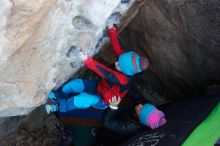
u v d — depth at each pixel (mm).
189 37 2771
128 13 2605
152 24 2879
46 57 2100
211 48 2734
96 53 2803
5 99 2119
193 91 3295
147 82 3602
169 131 2479
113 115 2750
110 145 2973
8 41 1785
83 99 2641
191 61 2982
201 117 2486
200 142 2293
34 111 3184
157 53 3129
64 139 3043
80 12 2020
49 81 2297
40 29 1877
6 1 1617
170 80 3367
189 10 2557
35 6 1715
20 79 2070
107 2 1979
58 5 1832
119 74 2467
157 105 3396
